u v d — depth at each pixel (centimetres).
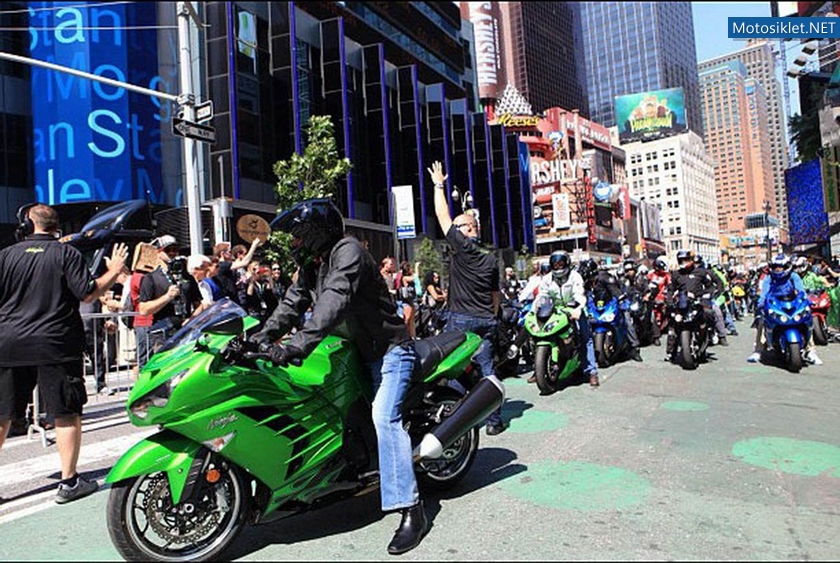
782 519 365
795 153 3098
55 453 580
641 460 483
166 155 2505
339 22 3356
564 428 591
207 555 322
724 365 951
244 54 2848
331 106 3381
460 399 425
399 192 1552
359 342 365
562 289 774
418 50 4991
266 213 2845
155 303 512
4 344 421
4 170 2339
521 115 10569
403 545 333
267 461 329
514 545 337
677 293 955
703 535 343
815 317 1167
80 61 2297
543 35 16838
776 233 10206
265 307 952
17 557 337
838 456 485
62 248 438
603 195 10006
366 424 376
